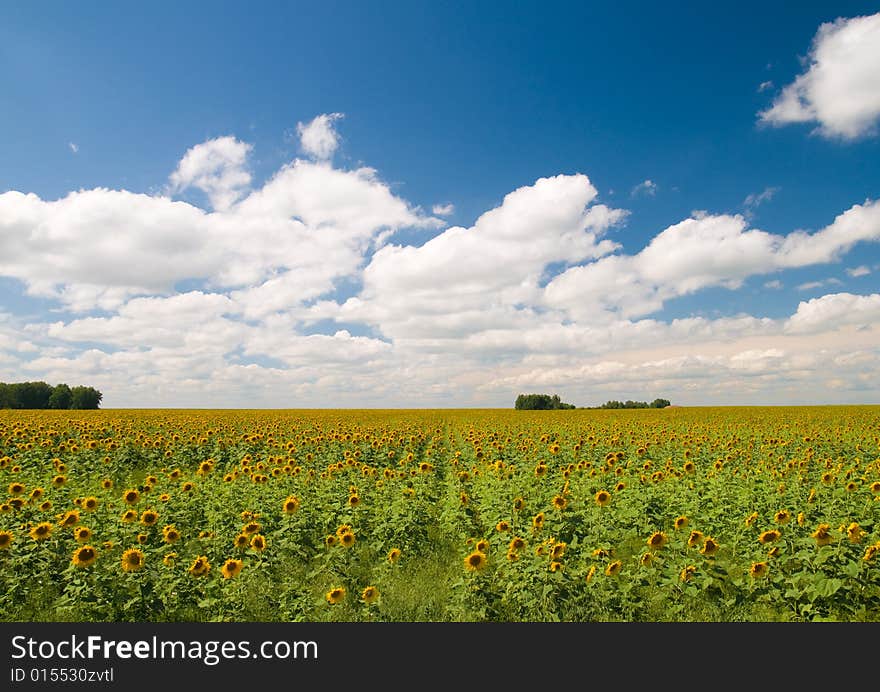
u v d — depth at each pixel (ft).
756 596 30.45
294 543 40.09
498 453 75.15
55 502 44.01
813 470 62.08
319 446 80.33
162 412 222.07
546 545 30.60
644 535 40.42
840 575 29.22
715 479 53.01
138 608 29.09
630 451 78.59
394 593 32.45
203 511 45.83
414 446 88.22
